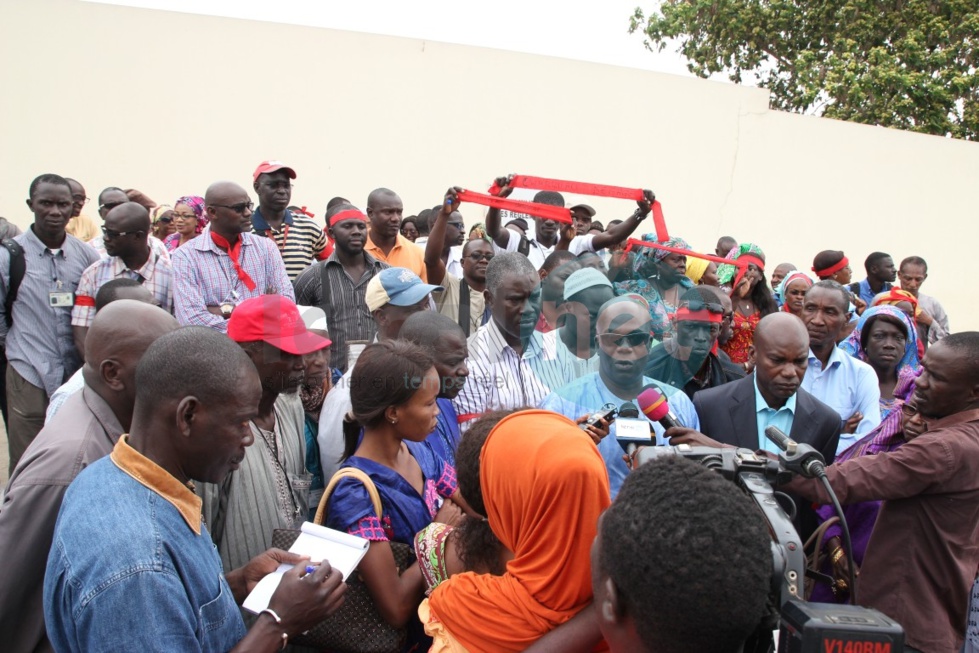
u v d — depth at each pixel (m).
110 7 8.12
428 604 1.76
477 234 5.17
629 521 1.18
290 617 1.70
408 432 2.21
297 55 8.86
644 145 10.59
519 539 1.59
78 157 8.16
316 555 1.89
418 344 2.61
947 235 12.51
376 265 4.54
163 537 1.52
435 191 9.63
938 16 13.92
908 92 13.79
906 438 2.73
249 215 4.24
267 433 2.47
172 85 8.42
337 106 9.09
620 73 10.32
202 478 1.65
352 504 2.09
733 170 11.13
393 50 9.24
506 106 9.82
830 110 14.49
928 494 2.34
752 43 14.95
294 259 5.65
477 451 1.75
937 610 2.34
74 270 4.94
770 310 5.29
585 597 1.53
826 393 3.84
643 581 1.13
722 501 1.17
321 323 2.92
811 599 2.83
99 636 1.42
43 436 1.94
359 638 2.04
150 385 1.59
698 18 15.16
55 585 1.51
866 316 4.42
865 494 2.34
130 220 4.64
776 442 1.77
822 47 14.98
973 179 12.52
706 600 1.10
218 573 1.68
